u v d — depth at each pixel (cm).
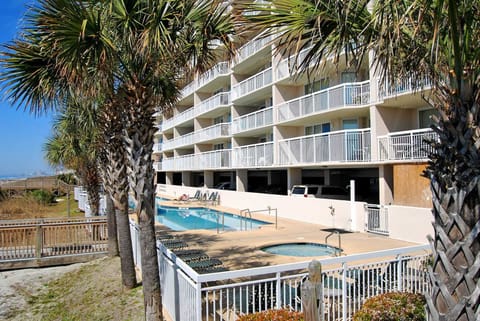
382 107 1541
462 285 314
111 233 1250
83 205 2745
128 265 911
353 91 1648
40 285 1039
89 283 1002
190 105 4225
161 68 630
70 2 462
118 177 892
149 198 597
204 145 3584
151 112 607
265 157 2272
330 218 1612
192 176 4259
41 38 522
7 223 1405
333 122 1958
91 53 504
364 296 595
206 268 816
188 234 1405
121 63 589
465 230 315
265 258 977
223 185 3256
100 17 492
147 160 601
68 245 1255
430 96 372
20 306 899
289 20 346
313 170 2341
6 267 1166
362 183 2172
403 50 398
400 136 1396
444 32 330
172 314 620
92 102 939
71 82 521
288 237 1322
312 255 1091
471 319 310
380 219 1351
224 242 1227
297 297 549
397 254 632
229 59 635
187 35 585
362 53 387
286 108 2105
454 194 321
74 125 1327
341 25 336
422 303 504
